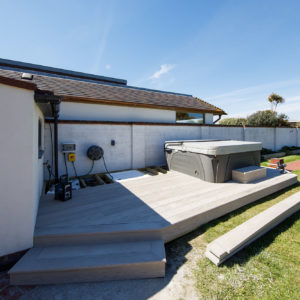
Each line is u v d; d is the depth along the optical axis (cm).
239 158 542
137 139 730
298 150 1426
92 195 406
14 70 823
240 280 212
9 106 221
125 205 349
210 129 991
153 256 227
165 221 285
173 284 209
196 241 285
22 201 236
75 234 251
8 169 225
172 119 948
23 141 233
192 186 469
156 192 423
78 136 612
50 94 292
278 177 549
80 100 691
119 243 256
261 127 1269
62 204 354
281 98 2992
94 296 196
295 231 317
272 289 200
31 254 231
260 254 256
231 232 274
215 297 191
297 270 227
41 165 443
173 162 661
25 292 200
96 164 648
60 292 201
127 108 808
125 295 197
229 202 369
